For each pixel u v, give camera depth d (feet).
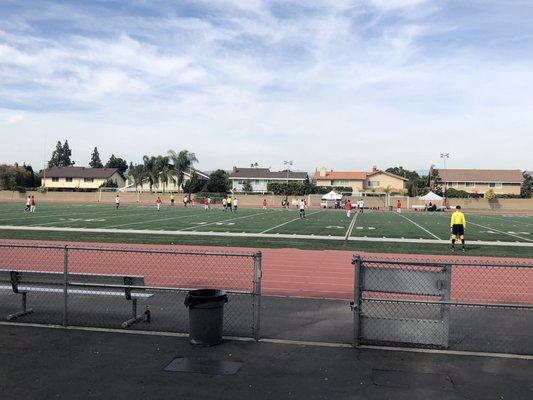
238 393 18.98
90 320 28.76
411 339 24.40
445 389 19.58
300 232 88.84
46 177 346.95
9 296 34.22
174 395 18.74
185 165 265.75
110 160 440.04
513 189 322.55
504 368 21.86
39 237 74.54
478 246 70.13
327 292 38.22
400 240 76.95
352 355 23.26
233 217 132.46
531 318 30.12
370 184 364.17
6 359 22.29
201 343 24.21
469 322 29.14
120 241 70.85
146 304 32.65
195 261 52.37
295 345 24.59
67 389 19.17
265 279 43.24
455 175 330.54
